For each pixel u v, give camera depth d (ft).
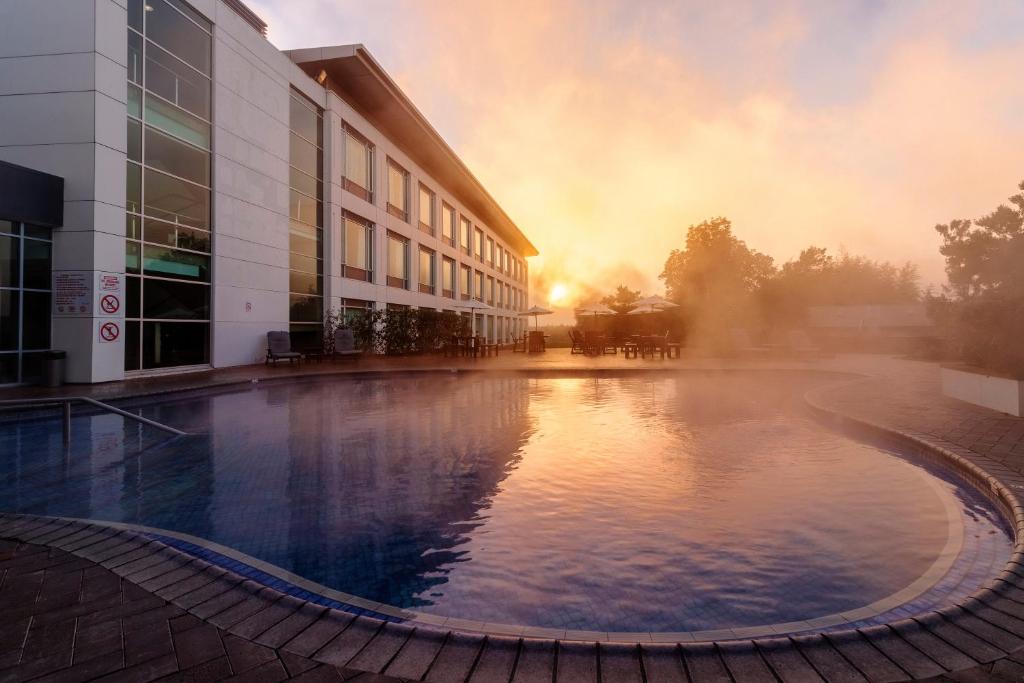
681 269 123.95
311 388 40.91
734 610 8.53
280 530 12.24
